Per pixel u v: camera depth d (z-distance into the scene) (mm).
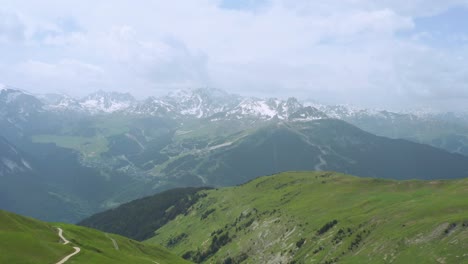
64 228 195875
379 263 164500
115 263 136250
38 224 174500
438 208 193750
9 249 122812
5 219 153625
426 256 151000
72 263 125562
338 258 196000
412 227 178125
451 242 150875
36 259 122938
